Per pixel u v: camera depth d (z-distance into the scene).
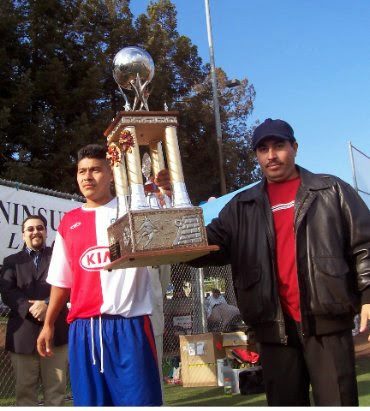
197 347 7.31
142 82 2.67
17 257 4.69
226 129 25.73
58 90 16.61
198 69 24.42
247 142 26.55
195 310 8.48
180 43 23.50
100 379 2.45
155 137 2.71
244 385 6.28
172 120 2.50
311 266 2.35
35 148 16.25
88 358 2.48
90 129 16.55
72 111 17.23
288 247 2.46
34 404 4.55
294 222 2.42
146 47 21.19
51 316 2.79
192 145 23.22
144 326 2.53
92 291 2.51
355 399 2.34
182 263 2.71
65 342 4.51
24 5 17.53
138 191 2.32
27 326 4.49
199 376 7.23
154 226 2.20
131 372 2.44
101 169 2.67
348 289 2.34
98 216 2.62
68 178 16.09
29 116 16.48
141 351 2.47
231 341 7.24
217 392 6.59
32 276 4.61
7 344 4.55
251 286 2.50
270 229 2.49
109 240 2.49
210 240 2.68
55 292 2.76
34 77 16.92
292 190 2.56
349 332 2.39
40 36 17.19
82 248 2.57
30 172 14.84
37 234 4.70
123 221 2.27
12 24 16.62
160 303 4.48
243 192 2.71
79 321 2.52
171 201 2.51
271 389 2.50
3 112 14.82
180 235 2.22
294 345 2.46
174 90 23.39
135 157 2.38
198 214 2.27
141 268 2.59
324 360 2.34
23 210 6.18
